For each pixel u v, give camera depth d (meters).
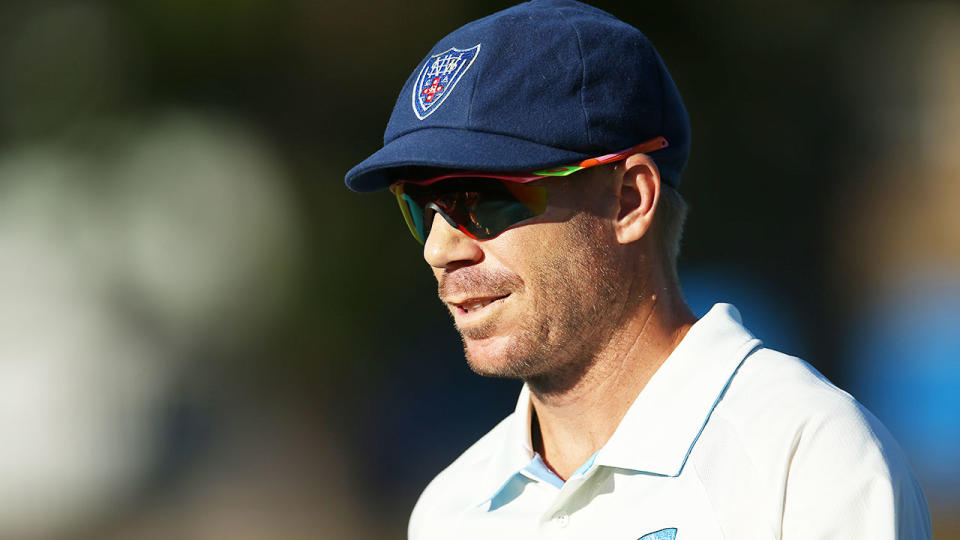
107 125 47.00
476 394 46.16
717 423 7.23
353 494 45.72
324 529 43.41
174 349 47.47
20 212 47.81
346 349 46.06
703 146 42.00
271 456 46.72
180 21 44.50
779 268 42.84
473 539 8.26
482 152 7.39
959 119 47.75
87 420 47.06
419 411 46.06
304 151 45.41
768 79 42.44
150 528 44.12
